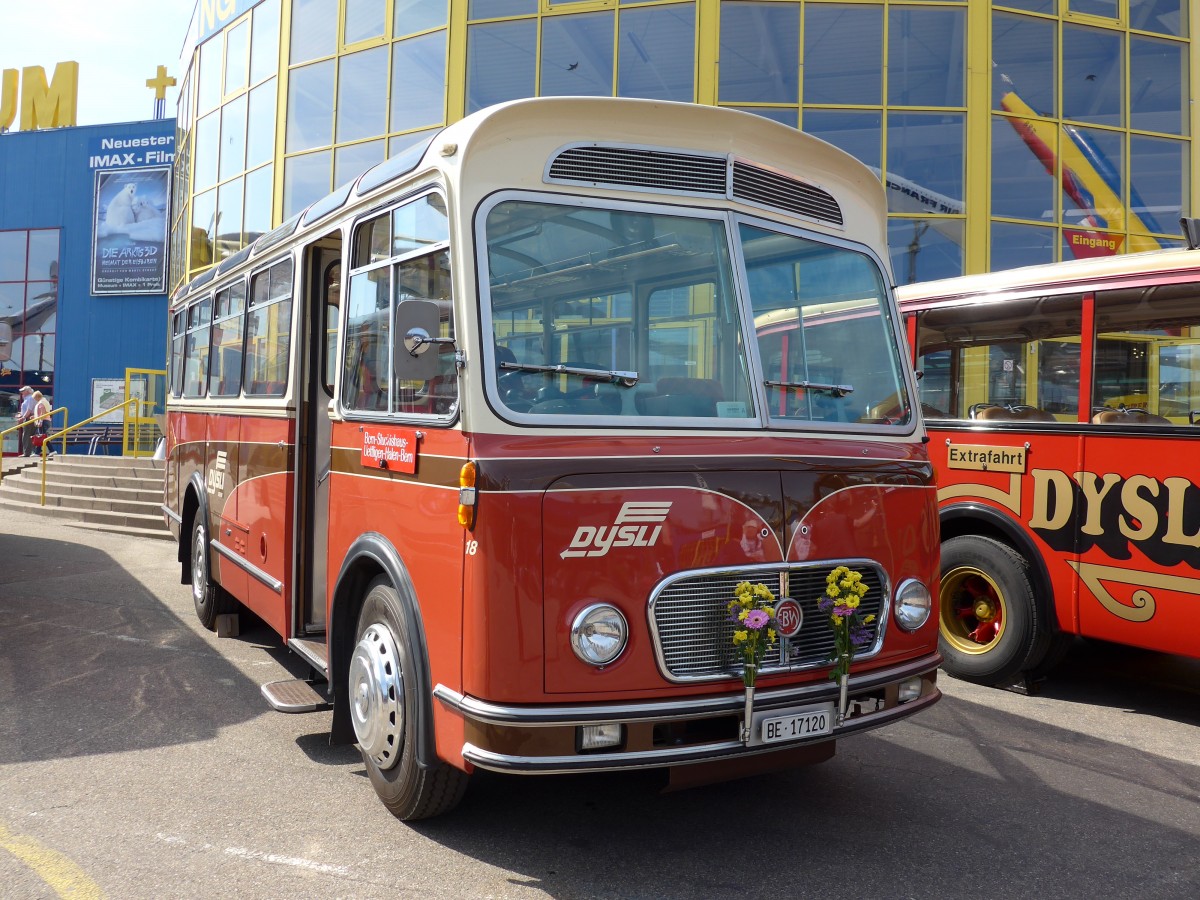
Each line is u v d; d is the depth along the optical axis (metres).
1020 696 6.42
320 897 3.49
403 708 3.97
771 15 13.02
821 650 3.85
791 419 4.04
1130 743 5.45
